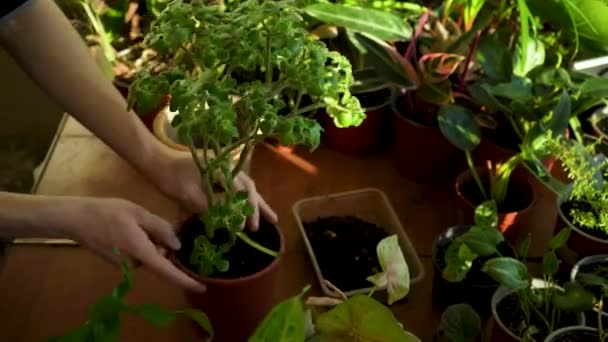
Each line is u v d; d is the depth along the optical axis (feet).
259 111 2.18
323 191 3.71
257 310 2.70
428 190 3.74
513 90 3.25
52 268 3.17
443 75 3.47
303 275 3.18
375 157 3.98
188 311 1.90
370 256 3.22
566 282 2.92
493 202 3.10
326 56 2.32
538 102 3.38
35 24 2.69
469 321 2.72
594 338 2.62
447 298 3.00
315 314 2.39
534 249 3.36
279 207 3.57
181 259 2.66
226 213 2.39
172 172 2.84
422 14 3.85
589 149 3.18
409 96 3.69
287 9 2.28
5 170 4.50
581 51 3.76
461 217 3.47
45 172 3.71
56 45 2.75
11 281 3.10
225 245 2.59
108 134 2.84
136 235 2.44
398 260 2.33
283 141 2.17
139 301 3.02
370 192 3.56
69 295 3.05
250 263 2.68
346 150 3.95
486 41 3.55
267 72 2.29
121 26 4.36
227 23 2.27
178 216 3.47
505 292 2.85
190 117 2.12
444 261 3.00
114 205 2.50
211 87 2.16
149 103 2.19
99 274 3.15
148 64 4.06
